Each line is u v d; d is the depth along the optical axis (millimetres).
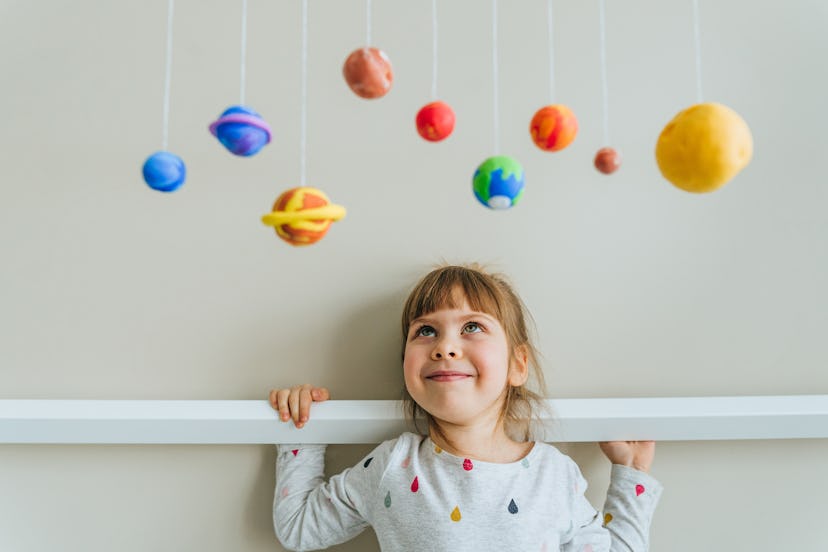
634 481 893
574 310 983
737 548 969
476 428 867
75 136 984
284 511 875
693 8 1007
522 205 991
